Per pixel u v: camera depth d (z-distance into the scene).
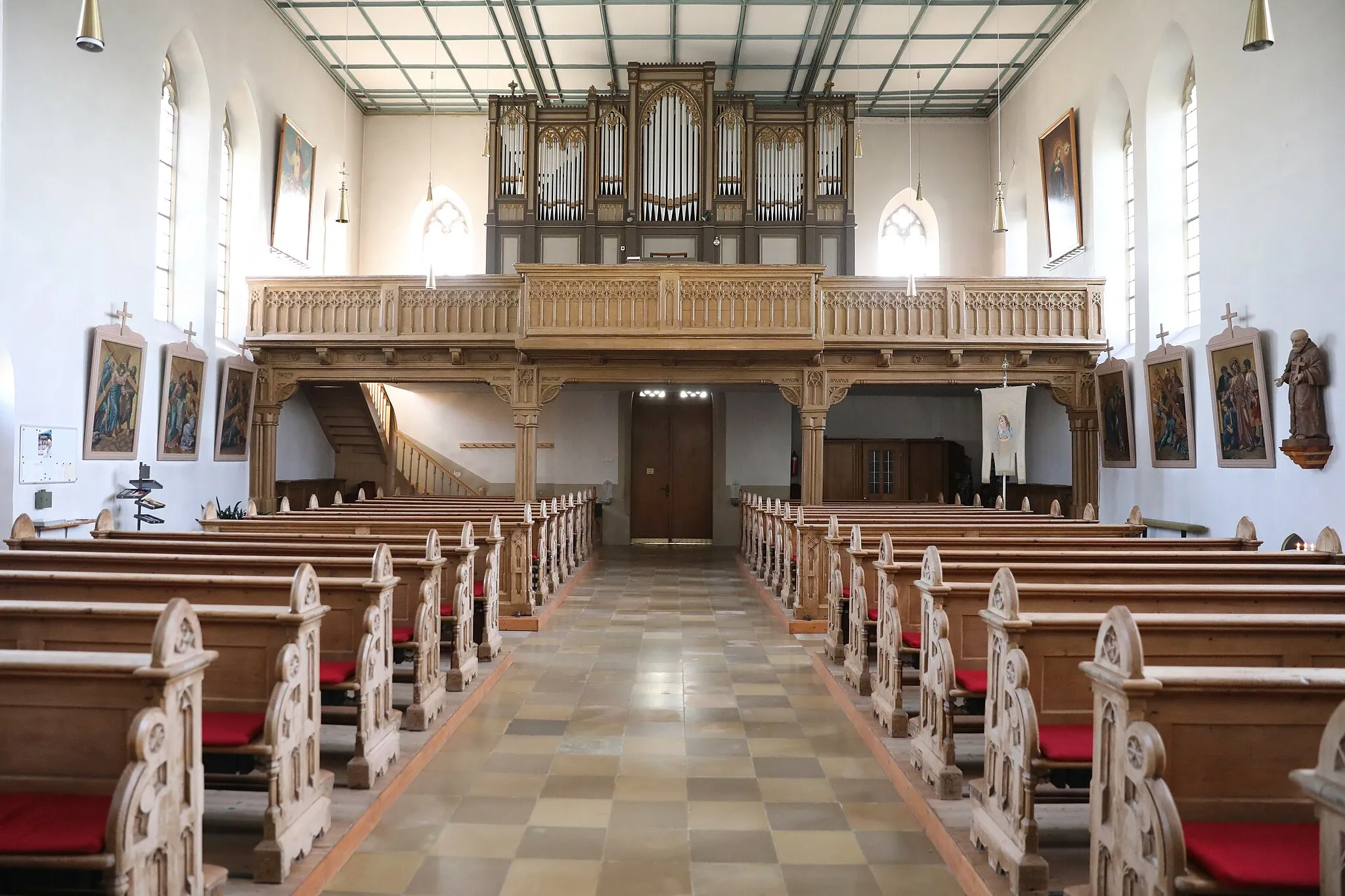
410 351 15.57
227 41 14.30
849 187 18.67
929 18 16.22
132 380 11.62
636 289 14.86
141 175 11.95
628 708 7.22
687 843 4.73
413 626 6.55
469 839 4.74
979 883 4.03
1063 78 16.69
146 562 6.11
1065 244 16.50
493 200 18.88
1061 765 3.86
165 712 3.14
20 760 3.36
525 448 15.57
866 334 15.29
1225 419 11.34
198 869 3.37
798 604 10.59
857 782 5.64
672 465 21.67
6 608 4.24
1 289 9.30
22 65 9.55
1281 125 10.34
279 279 15.44
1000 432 16.17
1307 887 2.79
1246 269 11.04
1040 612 4.75
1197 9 12.15
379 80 19.19
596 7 15.98
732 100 18.69
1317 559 6.69
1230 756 3.26
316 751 4.47
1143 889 3.02
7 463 9.45
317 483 19.11
